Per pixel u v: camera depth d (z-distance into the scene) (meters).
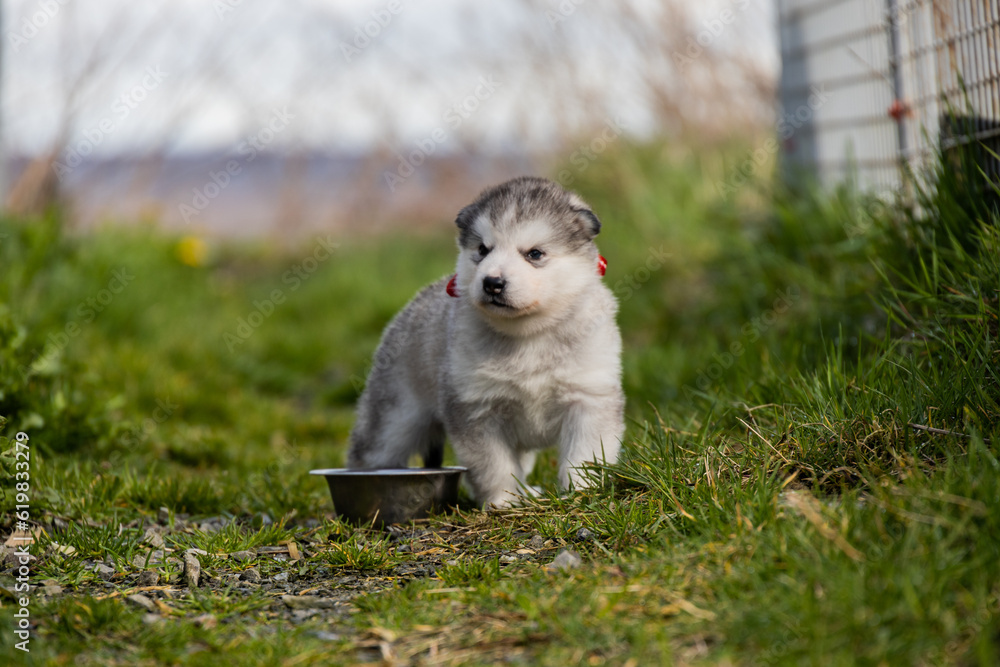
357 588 2.98
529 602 2.47
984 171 4.25
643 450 3.64
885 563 2.28
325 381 8.48
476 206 4.02
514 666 2.20
